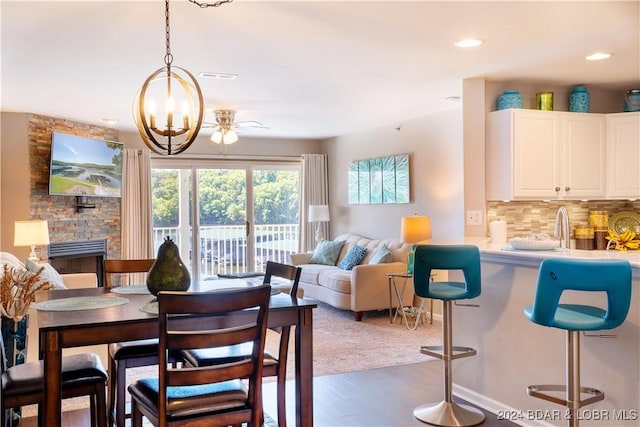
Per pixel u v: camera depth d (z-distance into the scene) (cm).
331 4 285
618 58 397
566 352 276
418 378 419
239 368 222
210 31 327
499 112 451
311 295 714
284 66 411
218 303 209
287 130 774
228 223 839
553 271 238
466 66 416
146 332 231
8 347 308
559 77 455
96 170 682
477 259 317
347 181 824
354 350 498
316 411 354
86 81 452
